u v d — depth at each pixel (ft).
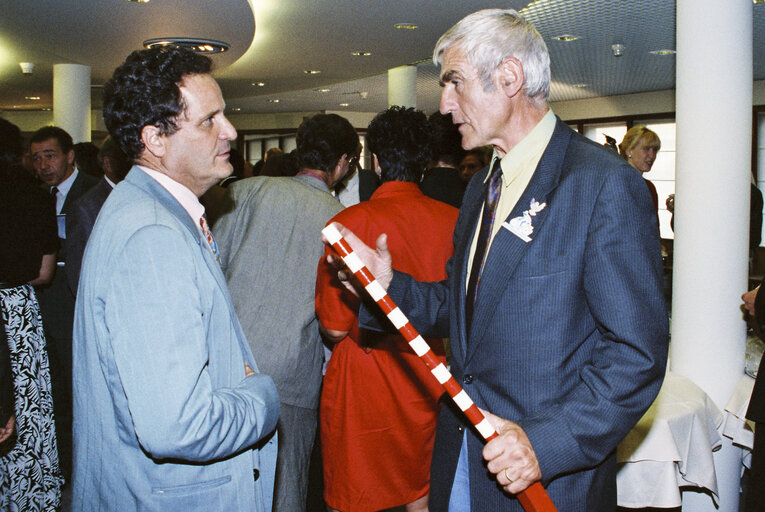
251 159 52.49
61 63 25.11
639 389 3.87
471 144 4.53
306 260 6.99
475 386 4.40
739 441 8.12
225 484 3.97
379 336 6.53
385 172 6.84
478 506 4.40
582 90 35.09
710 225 8.20
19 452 8.20
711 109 8.09
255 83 32.48
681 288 8.52
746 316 8.29
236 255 7.06
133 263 3.60
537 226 4.09
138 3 15.76
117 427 3.87
